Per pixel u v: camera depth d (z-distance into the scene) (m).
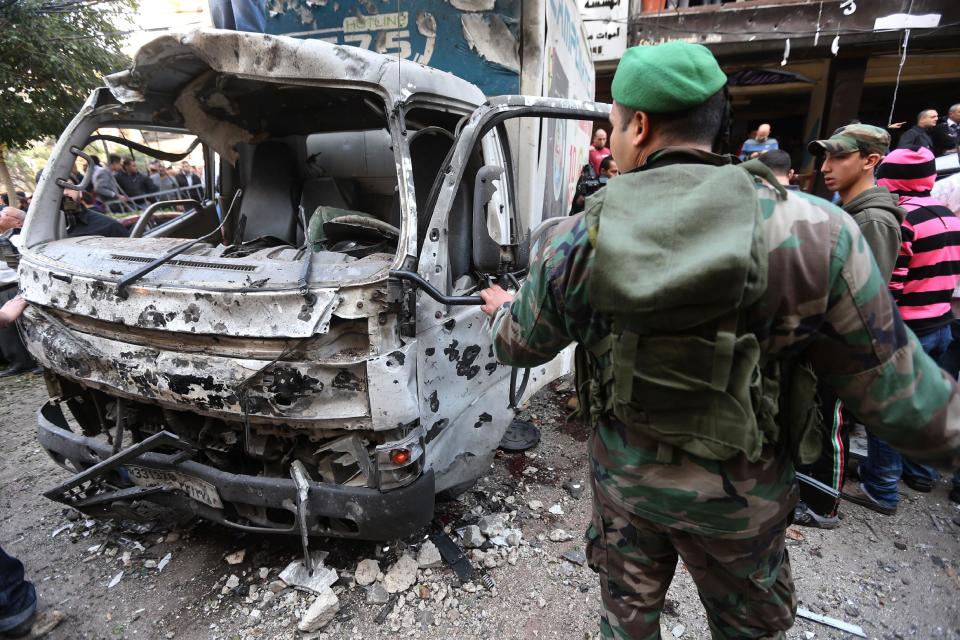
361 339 1.76
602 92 9.21
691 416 0.92
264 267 1.81
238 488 1.87
